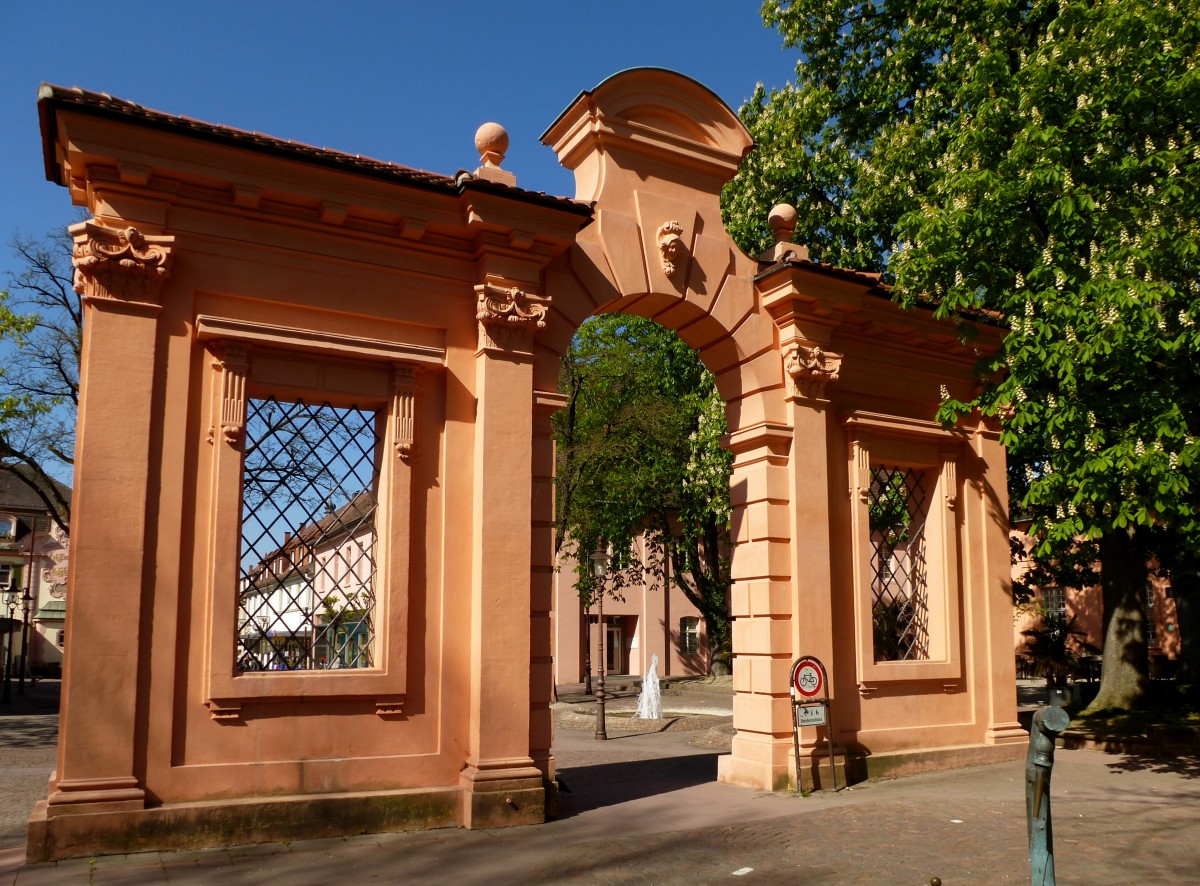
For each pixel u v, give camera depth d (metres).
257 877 7.21
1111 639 17.14
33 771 14.49
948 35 18.16
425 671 9.30
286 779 8.57
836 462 12.02
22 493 53.81
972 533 13.13
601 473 32.44
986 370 11.88
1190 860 7.47
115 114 8.07
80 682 7.84
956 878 7.07
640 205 11.06
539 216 9.84
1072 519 10.74
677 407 31.14
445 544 9.54
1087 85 10.68
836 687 11.48
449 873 7.38
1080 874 7.09
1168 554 18.09
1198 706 15.98
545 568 9.95
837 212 21.38
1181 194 9.97
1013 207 11.30
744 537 11.64
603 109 10.90
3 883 6.94
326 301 9.27
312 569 9.34
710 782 11.55
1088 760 12.53
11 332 25.77
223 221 8.90
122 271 8.32
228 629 8.48
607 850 8.03
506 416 9.71
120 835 7.76
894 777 11.60
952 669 12.45
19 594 51.41
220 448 8.62
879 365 12.63
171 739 8.19
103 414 8.16
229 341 8.72
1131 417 10.51
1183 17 10.18
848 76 21.17
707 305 11.33
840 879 7.12
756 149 21.58
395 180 9.23
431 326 9.76
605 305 10.80
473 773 9.05
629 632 45.94
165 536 8.36
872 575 13.06
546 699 9.74
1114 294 9.63
